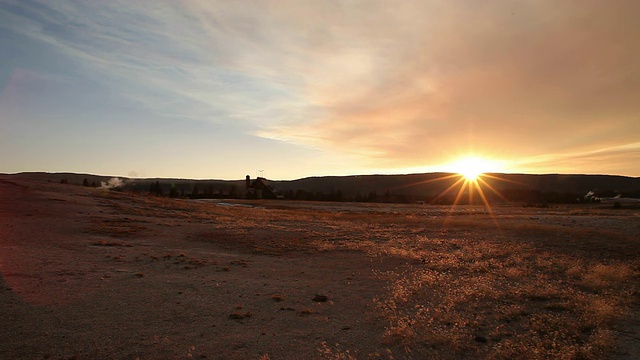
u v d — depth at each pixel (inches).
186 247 671.1
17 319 293.1
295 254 636.7
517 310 330.6
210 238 776.3
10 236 638.5
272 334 280.4
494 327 295.6
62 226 786.8
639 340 268.4
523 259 587.8
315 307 345.7
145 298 357.4
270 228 953.5
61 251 555.2
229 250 663.1
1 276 403.2
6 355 236.1
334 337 276.1
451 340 266.2
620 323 301.4
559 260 564.1
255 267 523.8
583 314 316.8
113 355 240.4
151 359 236.2
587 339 270.8
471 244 742.5
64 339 261.7
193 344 259.9
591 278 442.0
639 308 340.8
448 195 4931.1
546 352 246.1
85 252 561.9
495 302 360.2
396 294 383.2
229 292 388.2
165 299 356.8
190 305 341.7
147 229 842.8
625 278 450.0
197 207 1518.2
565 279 458.6
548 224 1039.0
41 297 345.7
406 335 274.4
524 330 289.6
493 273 487.8
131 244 660.1
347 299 372.5
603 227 935.7
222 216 1273.4
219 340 267.6
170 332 279.7
